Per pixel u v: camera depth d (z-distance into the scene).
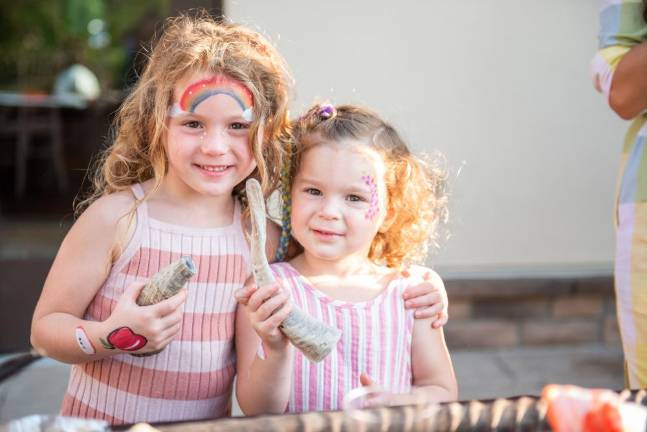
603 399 0.89
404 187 1.39
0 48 7.31
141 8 6.23
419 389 1.27
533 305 3.23
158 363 1.22
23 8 7.13
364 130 1.31
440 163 3.10
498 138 3.13
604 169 3.22
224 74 1.19
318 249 1.27
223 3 2.84
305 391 1.25
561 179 3.20
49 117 6.29
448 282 3.10
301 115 1.40
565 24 3.11
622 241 1.43
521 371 3.02
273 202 1.62
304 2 2.90
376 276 1.36
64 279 1.20
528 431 0.96
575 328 3.27
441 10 3.02
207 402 1.27
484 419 0.96
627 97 1.37
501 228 3.19
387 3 2.97
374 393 1.01
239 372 1.26
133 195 1.25
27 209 5.64
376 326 1.29
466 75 3.07
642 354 1.41
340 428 0.93
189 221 1.25
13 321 3.45
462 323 3.20
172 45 1.24
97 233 1.20
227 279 1.26
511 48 3.09
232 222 1.29
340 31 2.95
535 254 3.22
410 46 3.01
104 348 1.10
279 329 1.08
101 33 7.10
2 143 6.48
